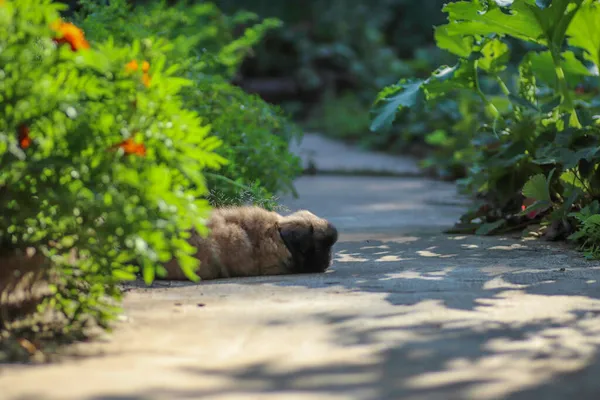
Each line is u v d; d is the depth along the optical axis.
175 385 5.59
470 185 15.39
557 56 12.76
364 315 7.60
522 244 12.39
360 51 48.75
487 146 14.28
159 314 7.61
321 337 6.85
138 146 6.78
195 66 14.24
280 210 13.78
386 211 17.55
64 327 7.00
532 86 14.16
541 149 12.67
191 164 6.99
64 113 6.80
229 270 9.89
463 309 7.88
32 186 6.84
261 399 5.35
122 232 6.48
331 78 46.59
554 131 13.09
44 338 6.71
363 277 9.70
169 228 6.45
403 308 7.89
